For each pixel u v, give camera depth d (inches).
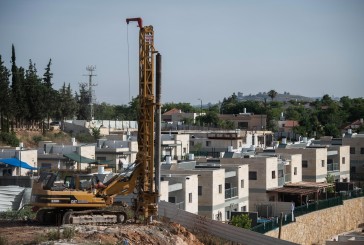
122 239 1571.1
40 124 5629.9
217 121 7273.6
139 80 1784.0
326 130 7076.8
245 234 2057.1
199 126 6692.9
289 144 4574.3
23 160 3142.2
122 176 1791.3
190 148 4896.7
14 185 2571.4
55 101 5920.3
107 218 1760.6
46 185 1708.9
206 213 2920.8
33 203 1704.0
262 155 3737.7
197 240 1843.0
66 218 1695.4
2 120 4923.7
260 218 3063.5
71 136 5521.7
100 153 3774.6
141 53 1776.6
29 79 5452.8
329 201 3368.6
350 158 5078.7
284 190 3489.2
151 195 1791.3
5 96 4815.5
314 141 5216.5
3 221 1813.5
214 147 4889.3
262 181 3444.9
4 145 4520.2
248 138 5418.3
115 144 3927.2
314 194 3708.2
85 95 7559.1
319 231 3198.8
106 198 1745.8
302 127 7150.6
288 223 2851.9
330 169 4458.7
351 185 4067.4
